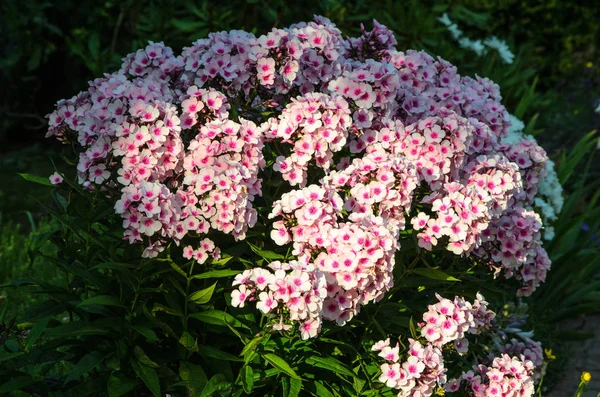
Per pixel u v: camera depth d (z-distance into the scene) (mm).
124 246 2129
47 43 4320
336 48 2266
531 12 5324
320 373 2102
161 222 1976
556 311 2953
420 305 2174
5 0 4652
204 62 2188
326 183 2070
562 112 4613
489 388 2191
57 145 5387
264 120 2229
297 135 2096
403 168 2061
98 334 2068
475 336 2393
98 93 2145
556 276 2977
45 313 2086
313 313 1938
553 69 5547
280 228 2037
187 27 3064
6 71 5051
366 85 2158
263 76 2160
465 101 2369
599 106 3410
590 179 4082
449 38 3477
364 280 1984
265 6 3146
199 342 2113
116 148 2027
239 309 2080
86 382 2053
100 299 2002
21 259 3113
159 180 2049
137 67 2248
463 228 2078
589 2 5570
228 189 1989
